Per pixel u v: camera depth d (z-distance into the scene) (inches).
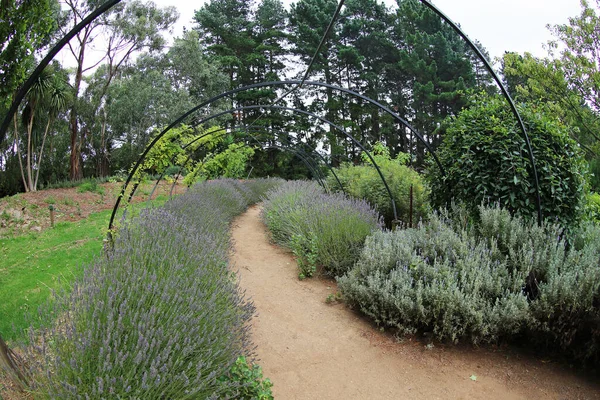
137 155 941.2
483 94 198.4
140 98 920.9
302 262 216.8
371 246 179.9
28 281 202.8
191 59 970.1
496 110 181.2
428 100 847.1
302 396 107.0
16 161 792.3
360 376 117.6
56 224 402.0
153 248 129.8
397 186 303.6
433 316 134.6
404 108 1013.2
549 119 176.2
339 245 209.6
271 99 1074.1
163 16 967.0
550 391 108.7
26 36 265.7
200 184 415.8
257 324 150.9
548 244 137.9
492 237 149.4
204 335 91.7
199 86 1007.6
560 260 129.0
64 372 73.1
